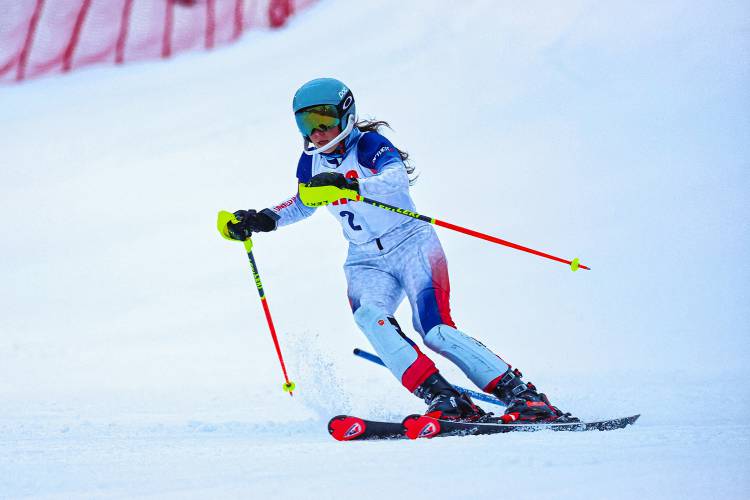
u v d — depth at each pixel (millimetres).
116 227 41531
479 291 27781
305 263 33781
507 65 51625
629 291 26281
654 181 35219
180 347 26375
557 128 43062
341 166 14578
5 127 58531
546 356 21547
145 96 61281
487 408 16891
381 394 18547
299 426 14781
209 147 50750
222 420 16250
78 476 9461
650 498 7578
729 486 7840
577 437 11133
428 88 51594
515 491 7945
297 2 70375
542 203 35188
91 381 22703
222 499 8102
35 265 37594
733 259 27656
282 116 53562
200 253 36688
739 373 18703
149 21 70750
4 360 25812
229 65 64125
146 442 12836
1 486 9078
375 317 13836
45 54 68750
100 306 32000
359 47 60594
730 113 40281
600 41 51062
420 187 38781
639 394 16766
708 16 50281
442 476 8672
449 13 60469
